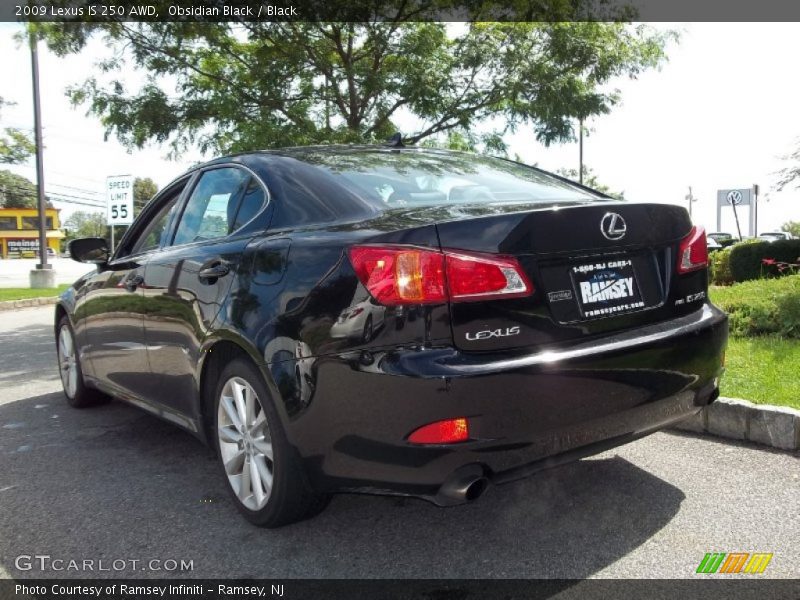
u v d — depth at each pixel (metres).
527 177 3.60
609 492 3.21
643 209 2.81
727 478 3.30
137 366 4.01
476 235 2.41
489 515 3.04
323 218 2.90
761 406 3.74
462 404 2.28
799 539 2.70
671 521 2.89
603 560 2.61
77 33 9.42
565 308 2.54
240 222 3.31
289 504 2.79
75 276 27.66
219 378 3.15
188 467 3.84
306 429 2.57
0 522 3.13
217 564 2.69
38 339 9.45
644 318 2.77
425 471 2.34
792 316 5.69
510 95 9.47
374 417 2.38
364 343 2.38
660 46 10.17
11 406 5.36
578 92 9.49
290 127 9.52
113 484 3.59
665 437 3.93
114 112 9.91
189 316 3.31
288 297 2.66
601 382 2.51
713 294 7.54
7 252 75.12
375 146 3.77
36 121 18.97
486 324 2.38
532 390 2.37
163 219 4.16
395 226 2.50
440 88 9.59
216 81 10.08
